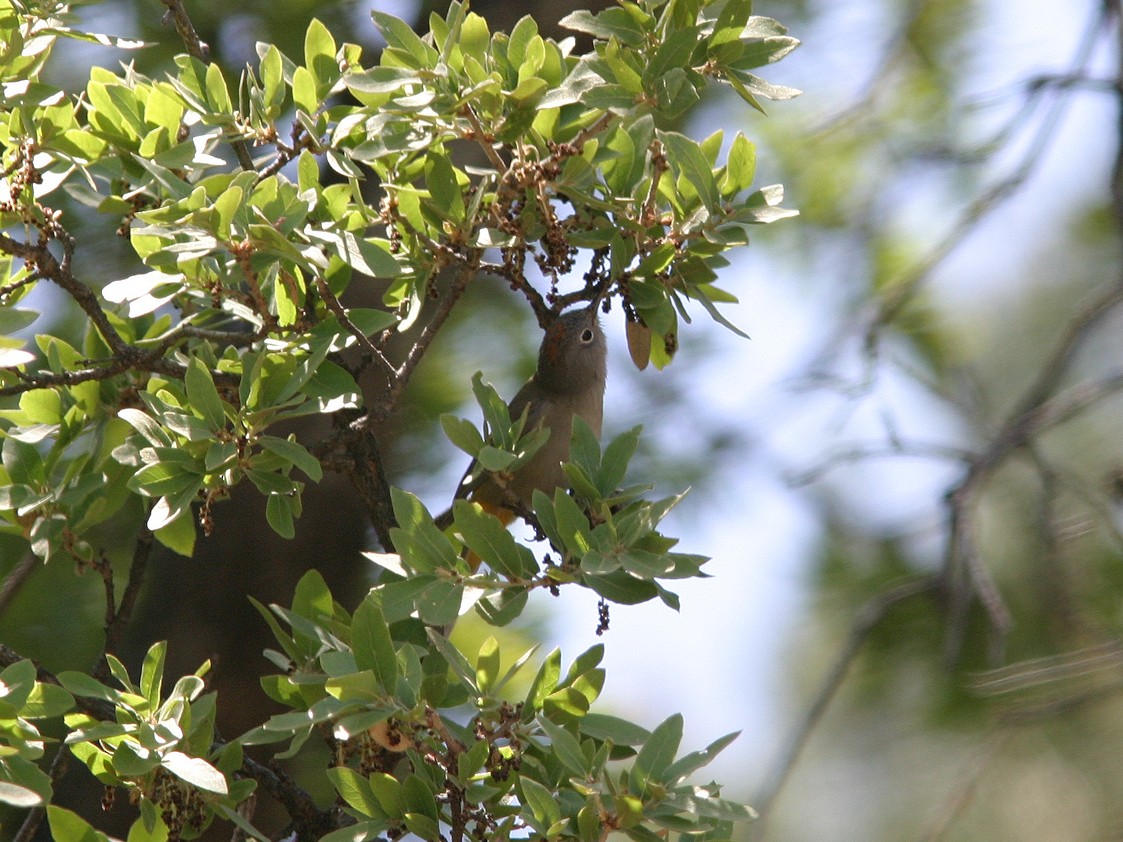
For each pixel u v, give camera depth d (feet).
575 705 17.22
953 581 31.24
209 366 20.07
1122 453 39.27
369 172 30.68
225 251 18.02
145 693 17.63
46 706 16.55
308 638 19.03
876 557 36.70
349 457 21.67
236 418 18.08
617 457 18.35
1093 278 44.24
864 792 36.17
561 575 16.81
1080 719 34.19
